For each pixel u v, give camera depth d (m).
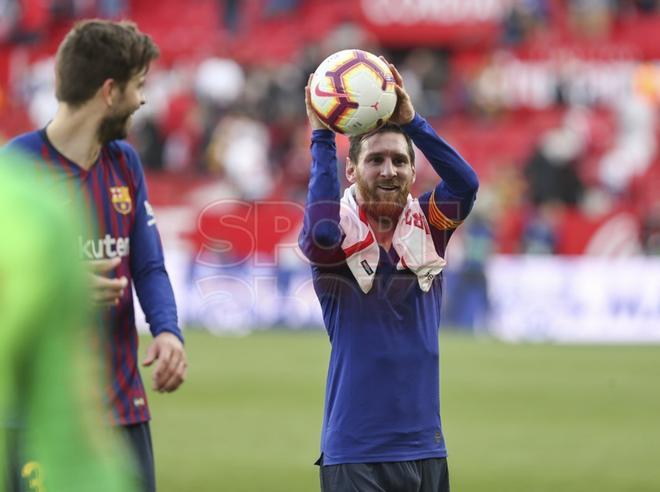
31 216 6.81
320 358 43.38
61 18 75.75
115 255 14.38
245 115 65.25
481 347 48.38
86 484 6.84
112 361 14.12
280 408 33.66
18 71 74.44
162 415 32.59
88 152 14.14
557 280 52.47
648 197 66.06
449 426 31.45
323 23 77.06
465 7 75.75
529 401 35.28
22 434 7.61
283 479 25.03
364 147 14.15
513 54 74.12
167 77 71.31
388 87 13.88
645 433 30.50
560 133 64.00
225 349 45.69
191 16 78.81
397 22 76.25
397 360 13.95
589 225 58.56
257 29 78.06
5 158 7.70
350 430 13.89
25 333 6.72
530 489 24.28
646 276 52.28
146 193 15.01
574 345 49.84
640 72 72.94
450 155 14.09
